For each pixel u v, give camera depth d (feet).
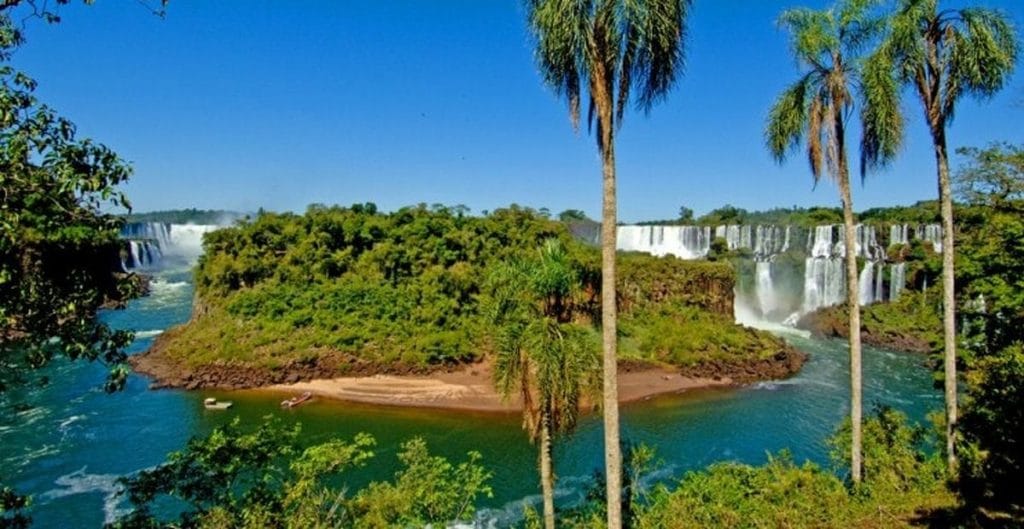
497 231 200.23
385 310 170.91
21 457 97.04
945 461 56.90
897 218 242.78
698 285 194.39
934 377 70.44
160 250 338.54
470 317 174.09
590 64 36.32
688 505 54.54
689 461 98.53
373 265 190.29
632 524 56.29
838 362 163.94
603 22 35.47
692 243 257.96
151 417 118.32
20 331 26.05
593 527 56.34
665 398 134.51
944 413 63.62
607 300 39.50
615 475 40.19
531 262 57.31
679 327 173.68
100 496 83.46
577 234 280.31
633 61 36.55
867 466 57.36
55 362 150.10
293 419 121.08
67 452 99.45
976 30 46.85
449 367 153.79
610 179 38.83
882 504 49.96
